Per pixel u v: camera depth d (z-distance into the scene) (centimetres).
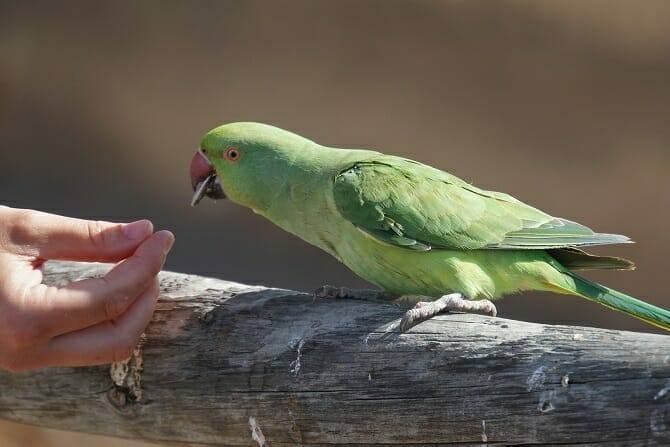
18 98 1975
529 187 1748
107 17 1941
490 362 505
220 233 1836
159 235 601
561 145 1734
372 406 541
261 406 580
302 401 565
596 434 465
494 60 1767
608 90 1709
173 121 1933
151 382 618
